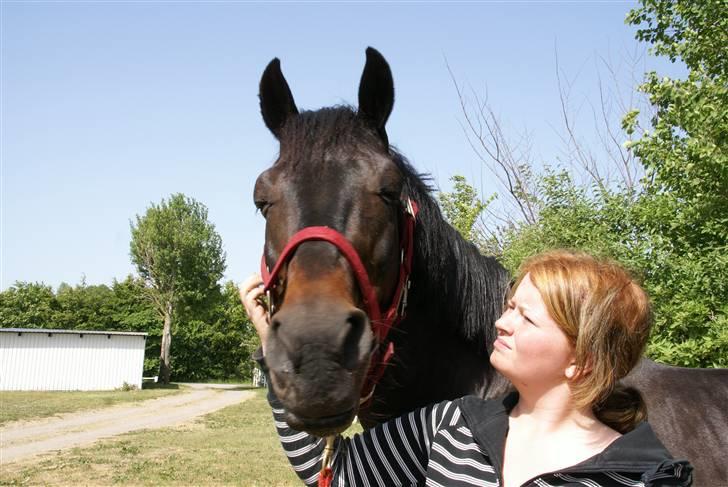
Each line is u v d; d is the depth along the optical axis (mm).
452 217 9227
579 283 1340
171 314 34156
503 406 1488
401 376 2172
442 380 2209
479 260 2305
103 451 9492
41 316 42312
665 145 4832
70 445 10258
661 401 2227
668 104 5016
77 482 6996
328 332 1413
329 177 1796
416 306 2174
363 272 1702
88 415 15891
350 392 1409
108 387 27656
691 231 4664
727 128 4434
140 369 28328
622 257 4516
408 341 2174
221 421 14852
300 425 1387
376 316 1765
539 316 1360
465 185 9562
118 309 42781
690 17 5305
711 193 4586
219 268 34438
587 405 1314
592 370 1313
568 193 5242
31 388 26312
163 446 10117
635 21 5777
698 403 2230
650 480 1209
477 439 1396
